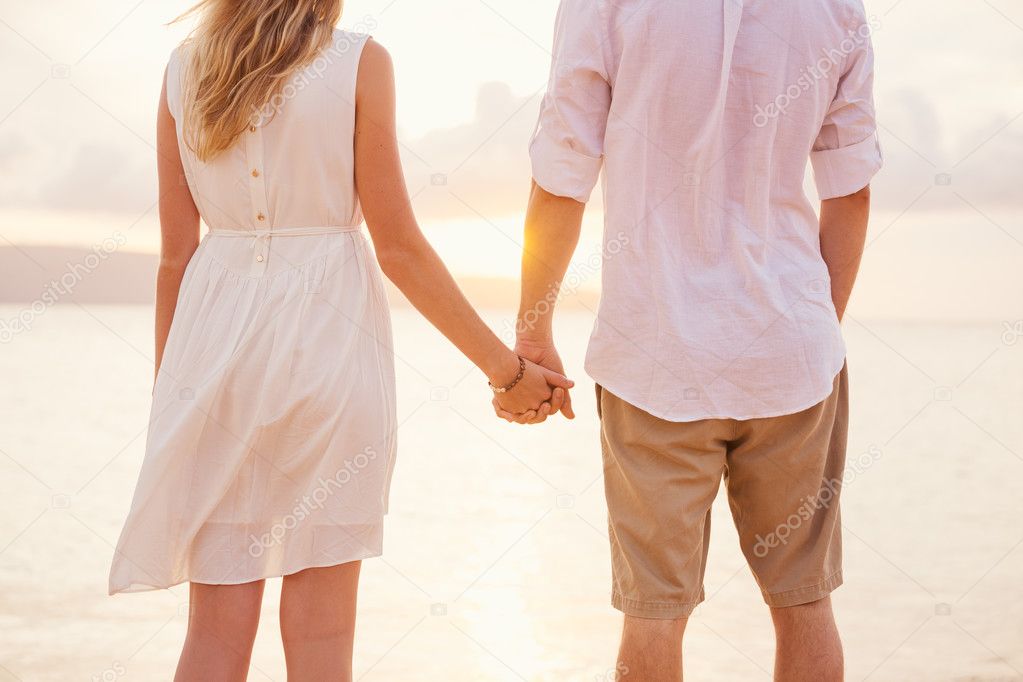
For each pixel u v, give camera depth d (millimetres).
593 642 3623
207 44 1661
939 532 6086
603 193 1741
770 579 1802
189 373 1683
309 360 1662
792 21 1644
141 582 1637
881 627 3869
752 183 1653
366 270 1756
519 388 1930
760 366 1656
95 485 7660
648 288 1671
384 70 1707
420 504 7062
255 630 1703
